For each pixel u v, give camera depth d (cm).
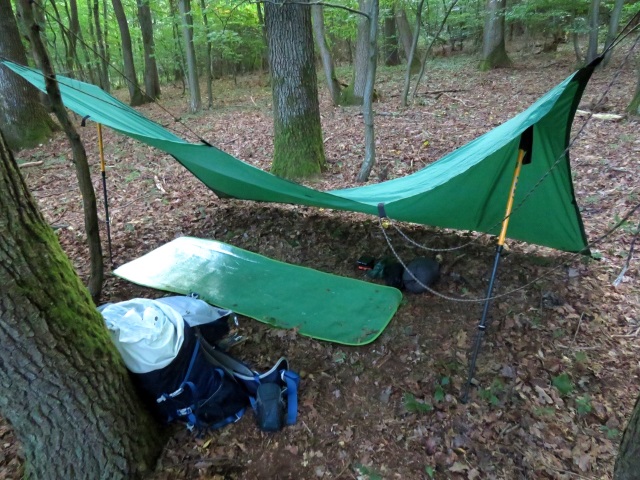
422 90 933
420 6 717
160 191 494
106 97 337
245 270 337
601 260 322
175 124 847
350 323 274
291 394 215
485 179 278
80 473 166
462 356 247
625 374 231
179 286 320
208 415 202
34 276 136
